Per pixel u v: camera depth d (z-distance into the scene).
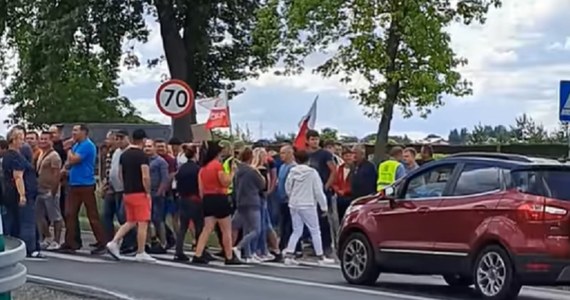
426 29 29.55
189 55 34.91
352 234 14.55
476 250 12.69
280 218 18.19
